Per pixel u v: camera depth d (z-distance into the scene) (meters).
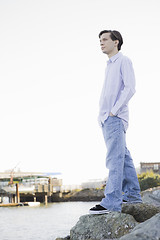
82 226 3.73
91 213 3.72
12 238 10.16
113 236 3.39
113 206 3.64
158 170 43.12
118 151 3.70
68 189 52.22
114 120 3.72
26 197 50.59
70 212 24.53
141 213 3.57
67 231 11.20
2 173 45.22
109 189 3.71
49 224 15.08
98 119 3.95
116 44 3.92
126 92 3.65
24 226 14.70
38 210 29.66
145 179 28.11
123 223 3.42
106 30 3.96
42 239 9.23
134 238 2.29
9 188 44.97
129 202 3.84
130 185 3.88
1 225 15.70
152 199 5.49
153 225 2.37
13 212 27.83
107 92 3.82
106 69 3.97
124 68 3.75
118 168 3.68
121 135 3.71
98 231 3.53
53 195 50.97
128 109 3.85
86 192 50.00
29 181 46.25
